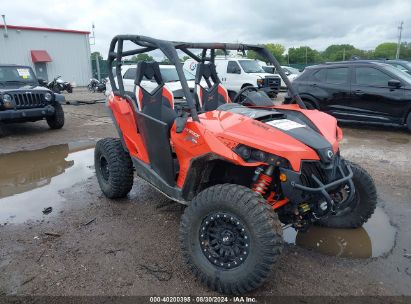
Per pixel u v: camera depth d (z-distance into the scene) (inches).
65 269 125.2
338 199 126.6
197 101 163.5
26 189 202.1
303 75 377.1
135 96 152.1
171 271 123.5
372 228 152.9
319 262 128.4
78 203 180.7
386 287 114.9
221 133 116.4
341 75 352.5
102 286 116.2
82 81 1294.3
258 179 117.3
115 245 140.3
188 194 129.9
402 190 193.3
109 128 374.9
